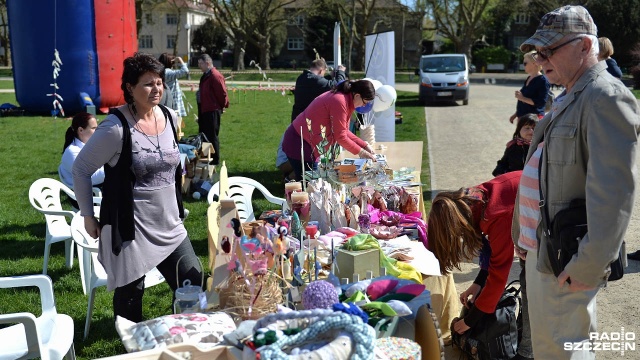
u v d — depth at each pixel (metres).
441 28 47.31
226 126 15.54
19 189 8.90
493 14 47.84
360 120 8.84
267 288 2.75
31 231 6.83
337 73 8.93
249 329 2.40
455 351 3.85
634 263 5.27
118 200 3.34
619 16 41.91
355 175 4.88
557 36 2.52
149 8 47.03
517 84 33.94
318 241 3.61
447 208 3.22
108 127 3.29
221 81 9.83
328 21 56.75
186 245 3.66
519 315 3.80
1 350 3.17
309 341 2.13
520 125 5.34
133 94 3.34
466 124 15.79
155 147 3.41
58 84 16.75
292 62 57.41
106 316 4.66
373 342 2.09
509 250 3.26
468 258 3.33
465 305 3.68
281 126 15.58
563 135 2.50
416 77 38.41
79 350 4.18
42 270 5.63
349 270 3.29
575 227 2.48
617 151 2.32
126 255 3.40
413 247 3.86
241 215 5.52
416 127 15.03
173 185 3.58
